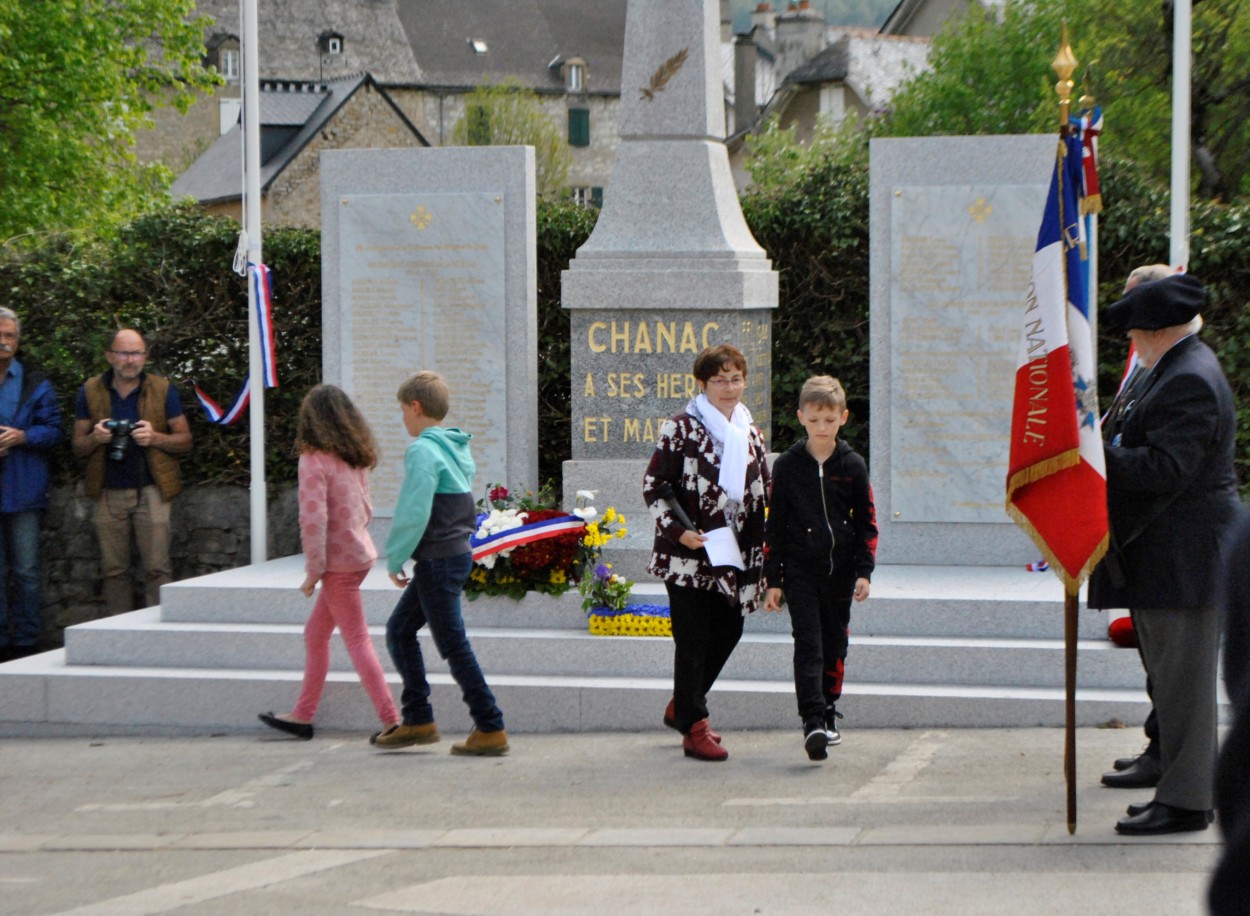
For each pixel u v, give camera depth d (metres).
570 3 64.75
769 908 4.73
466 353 9.62
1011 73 26.81
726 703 7.38
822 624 6.56
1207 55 18.05
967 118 27.16
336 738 7.63
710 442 6.55
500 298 9.57
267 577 8.86
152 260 10.95
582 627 8.04
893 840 5.39
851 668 7.52
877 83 40.28
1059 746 6.74
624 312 8.95
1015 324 8.98
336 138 39.06
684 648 6.64
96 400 9.84
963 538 9.12
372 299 9.71
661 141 9.12
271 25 57.03
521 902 4.88
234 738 7.75
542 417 11.18
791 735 7.21
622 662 7.72
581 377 9.02
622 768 6.66
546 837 5.61
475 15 62.94
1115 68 19.23
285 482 11.00
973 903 4.70
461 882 5.11
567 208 11.04
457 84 59.72
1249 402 9.72
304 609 8.41
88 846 5.77
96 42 22.69
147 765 7.19
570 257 10.96
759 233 10.65
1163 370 5.38
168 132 55.06
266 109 39.66
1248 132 19.06
